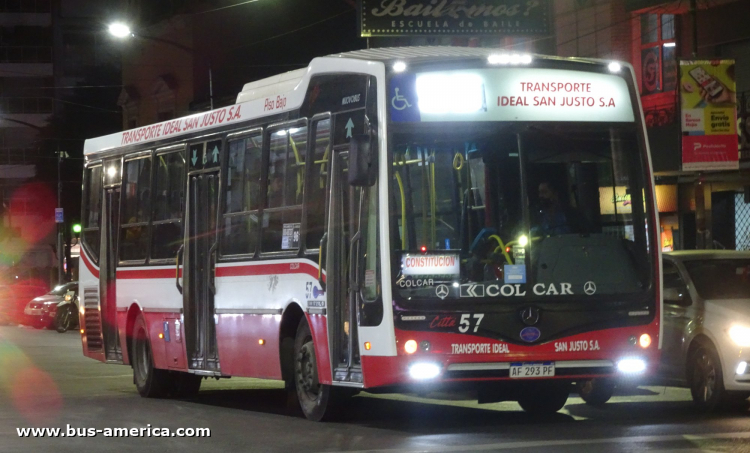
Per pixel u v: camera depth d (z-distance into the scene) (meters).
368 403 15.19
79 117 74.81
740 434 10.86
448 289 11.13
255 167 14.14
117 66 85.06
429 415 13.44
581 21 26.91
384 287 11.07
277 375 13.40
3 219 85.44
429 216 11.21
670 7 24.22
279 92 14.09
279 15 47.09
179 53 48.62
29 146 86.31
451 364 11.08
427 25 27.12
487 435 11.10
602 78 11.88
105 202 18.66
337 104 12.27
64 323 39.00
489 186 11.40
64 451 10.91
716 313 13.45
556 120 11.64
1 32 86.25
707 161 19.56
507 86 11.58
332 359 12.16
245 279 14.15
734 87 19.64
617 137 11.81
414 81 11.40
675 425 11.77
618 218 11.70
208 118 15.50
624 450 9.75
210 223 15.34
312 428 12.20
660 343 11.70
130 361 17.72
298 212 12.98
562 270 11.41
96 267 18.84
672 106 24.69
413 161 11.27
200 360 15.48
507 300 11.22
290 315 13.22
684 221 25.41
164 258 16.45
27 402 16.02
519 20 27.19
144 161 17.38
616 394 15.92
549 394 13.38
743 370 13.05
